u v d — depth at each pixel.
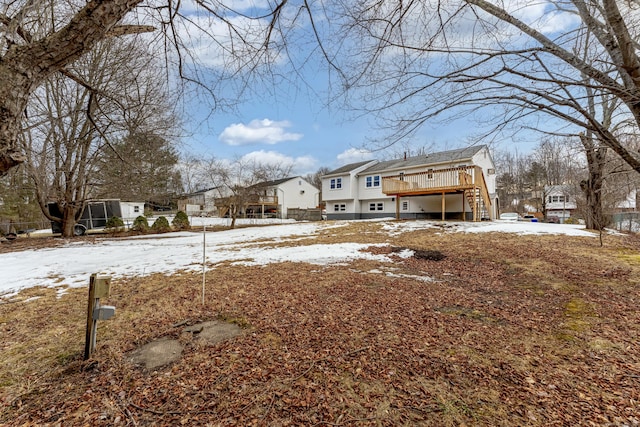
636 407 2.03
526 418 1.97
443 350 2.90
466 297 4.52
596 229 11.14
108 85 5.47
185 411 2.08
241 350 2.95
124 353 2.92
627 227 15.13
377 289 4.94
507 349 2.91
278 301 4.39
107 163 11.14
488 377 2.45
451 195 19.44
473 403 2.13
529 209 35.69
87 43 1.67
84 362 2.76
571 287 4.87
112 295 4.87
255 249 9.52
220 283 5.45
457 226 13.02
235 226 21.41
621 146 2.96
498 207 21.86
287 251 8.80
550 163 23.58
